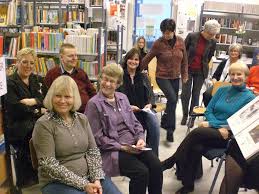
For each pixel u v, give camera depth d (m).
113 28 5.98
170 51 3.73
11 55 4.29
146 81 3.10
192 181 2.62
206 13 7.97
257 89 3.72
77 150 1.84
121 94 2.45
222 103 2.68
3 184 2.17
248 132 2.06
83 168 1.87
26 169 2.63
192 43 4.25
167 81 3.79
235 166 2.12
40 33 4.22
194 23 7.59
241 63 2.70
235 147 2.22
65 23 6.75
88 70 4.11
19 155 2.60
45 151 1.71
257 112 2.23
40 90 2.92
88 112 2.23
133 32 7.78
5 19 4.60
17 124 2.60
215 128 2.56
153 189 2.22
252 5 7.63
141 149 2.18
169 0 7.66
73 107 1.86
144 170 2.07
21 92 2.71
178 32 7.60
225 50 7.96
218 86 3.50
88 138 1.94
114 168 2.12
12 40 4.28
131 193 2.11
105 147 2.17
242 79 2.61
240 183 2.10
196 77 4.37
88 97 3.10
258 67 3.81
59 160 1.79
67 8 7.16
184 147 2.54
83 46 4.06
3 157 2.12
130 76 2.98
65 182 1.72
